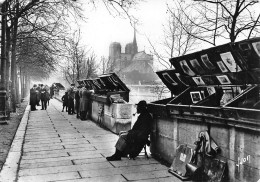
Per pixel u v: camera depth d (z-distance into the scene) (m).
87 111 14.64
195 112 4.96
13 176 5.20
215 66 5.18
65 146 7.98
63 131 10.72
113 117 10.34
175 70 6.62
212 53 4.94
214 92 5.87
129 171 5.63
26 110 19.38
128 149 6.48
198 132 5.09
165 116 6.18
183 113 5.39
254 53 4.18
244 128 3.99
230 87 5.36
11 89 17.44
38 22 16.31
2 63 11.80
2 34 11.99
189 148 5.24
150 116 6.86
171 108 5.70
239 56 4.38
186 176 5.06
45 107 20.67
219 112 4.30
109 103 10.85
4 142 8.19
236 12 6.75
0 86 11.78
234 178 4.21
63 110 19.23
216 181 4.39
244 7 6.70
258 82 4.51
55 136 9.61
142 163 6.23
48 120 14.27
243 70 4.59
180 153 5.48
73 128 11.53
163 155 6.40
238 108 3.88
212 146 4.60
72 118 15.26
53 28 15.49
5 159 6.37
